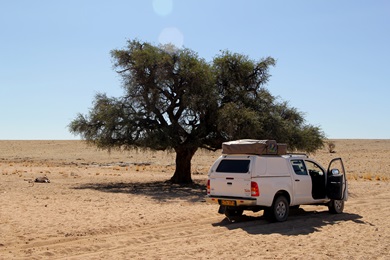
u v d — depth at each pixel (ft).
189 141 88.48
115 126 85.81
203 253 29.78
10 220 40.88
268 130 84.69
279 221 42.24
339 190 45.75
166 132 82.84
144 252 30.09
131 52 90.63
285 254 29.58
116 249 31.35
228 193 41.27
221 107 87.04
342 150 235.20
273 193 41.16
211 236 35.81
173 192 74.13
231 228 39.50
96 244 32.55
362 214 47.83
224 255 29.22
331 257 28.89
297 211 50.06
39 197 60.64
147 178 106.11
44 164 156.15
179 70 87.25
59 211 47.21
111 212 47.42
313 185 47.60
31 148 244.22
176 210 50.31
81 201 57.62
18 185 78.18
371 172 130.00
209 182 42.63
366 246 32.07
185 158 92.58
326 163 160.97
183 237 35.58
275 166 42.04
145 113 86.53
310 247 31.63
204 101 84.53
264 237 35.19
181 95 87.66
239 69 90.48
